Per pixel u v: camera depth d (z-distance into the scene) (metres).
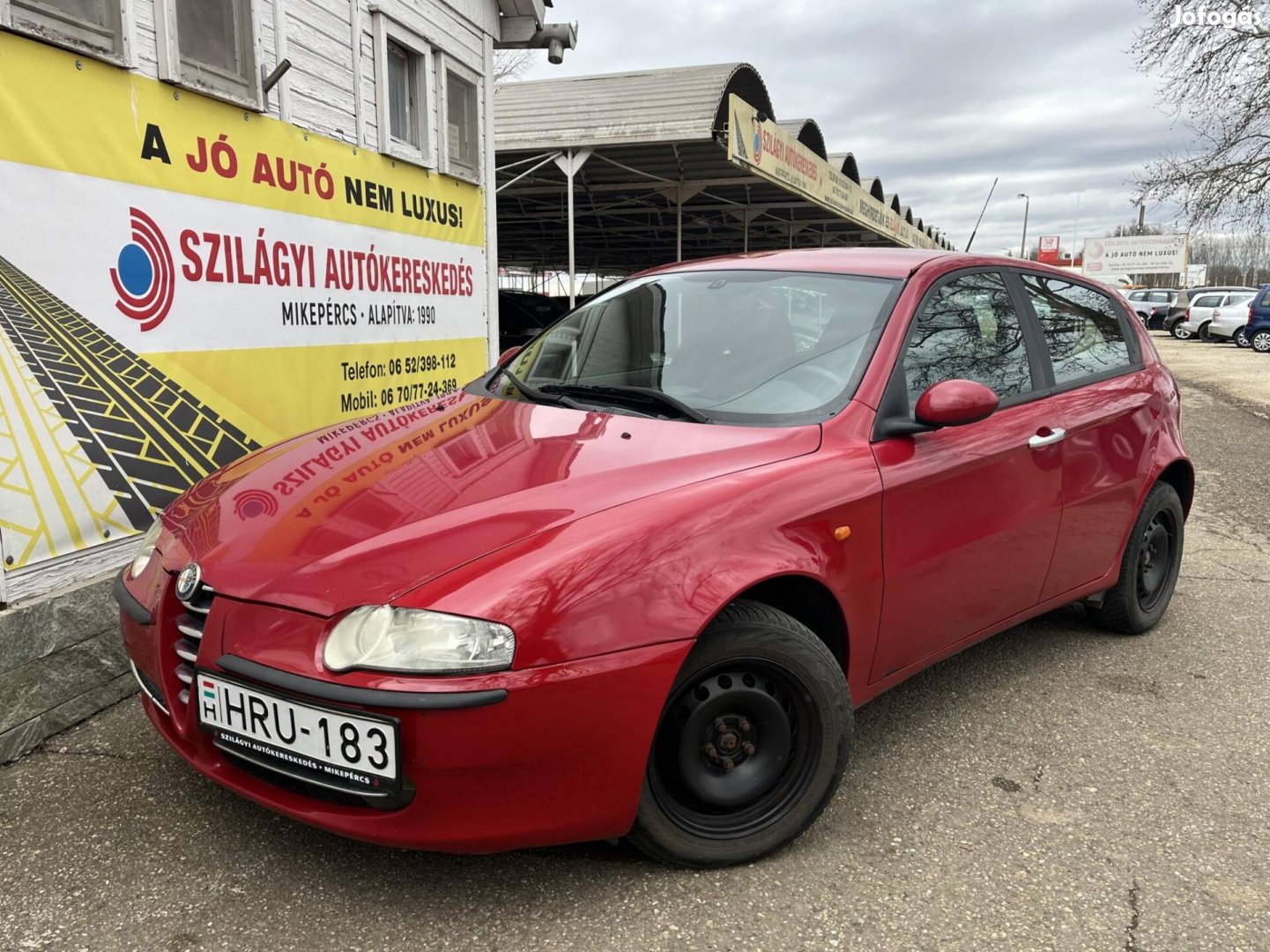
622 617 2.06
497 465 2.49
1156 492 4.00
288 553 2.17
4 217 2.93
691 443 2.58
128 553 3.41
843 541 2.51
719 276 3.41
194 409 3.77
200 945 2.06
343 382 4.82
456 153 5.98
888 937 2.14
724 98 11.27
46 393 3.08
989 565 3.08
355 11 4.73
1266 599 4.77
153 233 3.53
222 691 2.12
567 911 2.20
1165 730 3.25
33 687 2.92
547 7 6.57
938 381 3.00
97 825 2.51
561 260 30.05
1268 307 26.72
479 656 1.93
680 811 2.31
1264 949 2.14
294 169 4.32
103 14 3.28
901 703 3.44
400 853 2.41
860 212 17.75
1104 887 2.36
